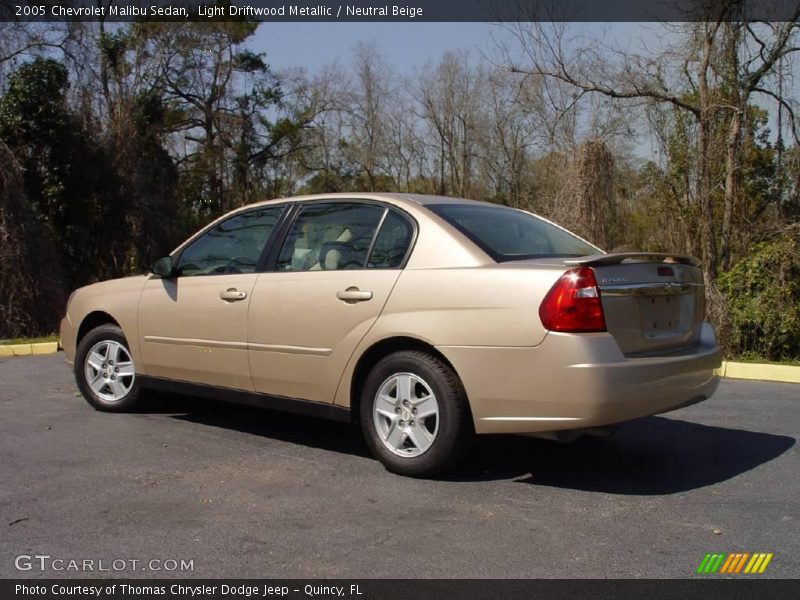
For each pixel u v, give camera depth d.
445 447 4.59
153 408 6.66
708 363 4.91
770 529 3.99
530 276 4.37
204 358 5.76
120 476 4.84
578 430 4.34
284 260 5.48
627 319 4.45
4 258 14.30
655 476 4.86
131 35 27.31
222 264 5.87
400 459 4.77
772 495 4.51
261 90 39.62
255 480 4.76
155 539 3.86
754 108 14.88
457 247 4.73
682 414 6.64
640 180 17.67
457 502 4.36
